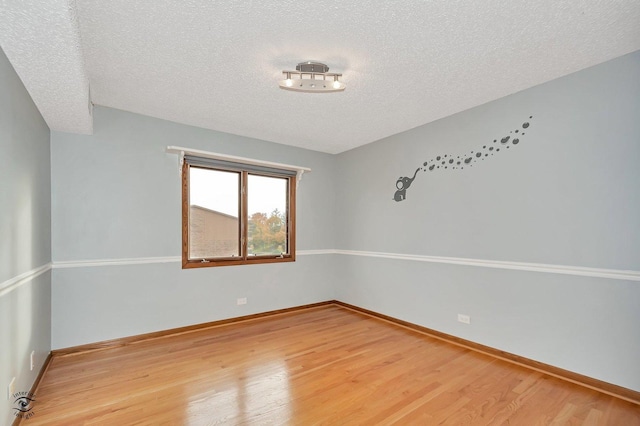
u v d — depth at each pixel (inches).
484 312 121.0
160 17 70.8
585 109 96.9
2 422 65.6
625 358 88.4
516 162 112.7
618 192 90.4
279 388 92.5
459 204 130.5
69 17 54.8
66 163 117.6
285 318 163.9
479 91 111.7
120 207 128.0
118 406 82.7
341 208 193.0
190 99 117.1
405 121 141.2
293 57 88.7
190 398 86.7
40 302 98.3
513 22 74.0
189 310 143.3
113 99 117.6
